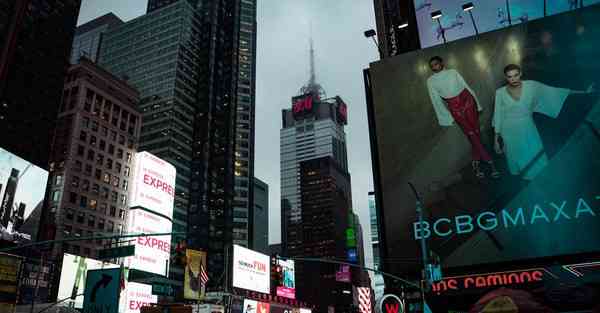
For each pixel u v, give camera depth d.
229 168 199.88
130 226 100.88
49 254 99.31
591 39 42.09
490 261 38.88
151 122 187.88
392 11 68.62
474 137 43.16
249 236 199.25
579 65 41.81
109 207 120.06
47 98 114.19
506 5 53.44
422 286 29.19
